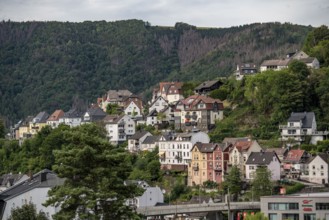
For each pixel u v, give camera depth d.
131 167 105.38
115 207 99.88
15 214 124.19
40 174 165.25
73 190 98.62
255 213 189.88
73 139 105.94
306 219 179.12
